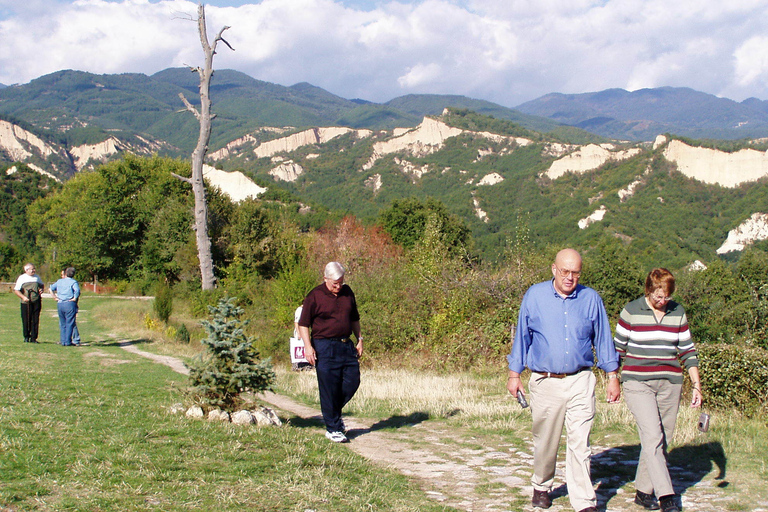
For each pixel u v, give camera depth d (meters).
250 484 4.58
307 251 40.97
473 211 126.12
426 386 11.98
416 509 4.49
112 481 4.28
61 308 13.93
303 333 6.78
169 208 44.66
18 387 7.16
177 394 8.00
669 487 4.54
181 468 4.77
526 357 4.88
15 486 3.94
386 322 17.55
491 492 5.10
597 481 5.47
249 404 6.91
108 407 6.66
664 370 4.93
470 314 17.36
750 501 4.78
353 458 5.91
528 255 17.50
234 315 7.00
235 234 40.59
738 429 7.19
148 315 23.42
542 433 4.71
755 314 15.28
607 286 27.30
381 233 55.03
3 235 81.19
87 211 49.03
